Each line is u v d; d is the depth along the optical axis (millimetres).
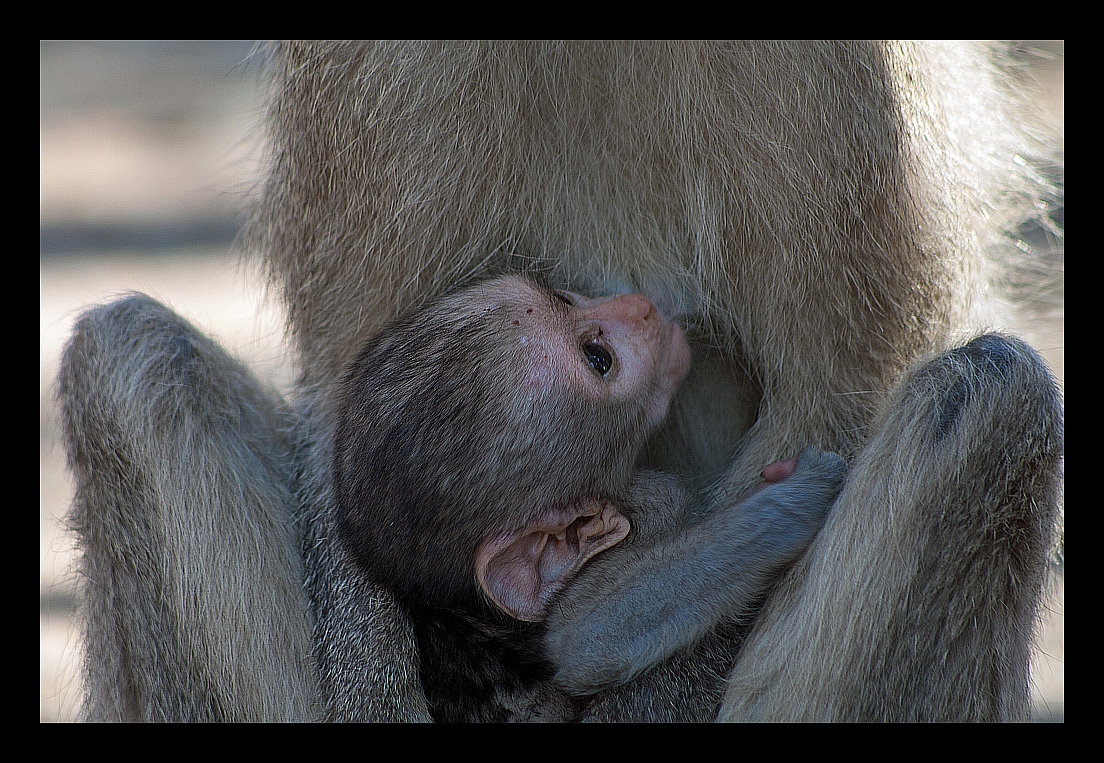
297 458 5492
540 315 4984
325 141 4984
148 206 13312
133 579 4922
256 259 5895
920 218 4977
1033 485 4391
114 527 4930
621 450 5031
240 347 5766
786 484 4793
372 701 4871
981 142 5461
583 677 4777
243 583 4977
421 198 4980
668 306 5301
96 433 4938
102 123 14695
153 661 4922
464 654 4855
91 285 11484
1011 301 5879
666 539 4906
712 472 5332
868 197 4797
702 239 4984
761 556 4746
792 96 4719
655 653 4730
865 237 4809
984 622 4418
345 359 5246
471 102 4895
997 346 4539
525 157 5047
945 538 4410
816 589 4637
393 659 4875
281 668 4992
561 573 4887
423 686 4855
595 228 5188
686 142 4898
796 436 4945
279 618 5031
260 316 5949
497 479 4852
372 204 4984
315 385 5367
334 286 5152
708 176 4914
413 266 5082
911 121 4934
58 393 5105
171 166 14055
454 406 4863
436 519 4840
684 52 4785
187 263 12133
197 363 5109
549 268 5285
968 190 5297
